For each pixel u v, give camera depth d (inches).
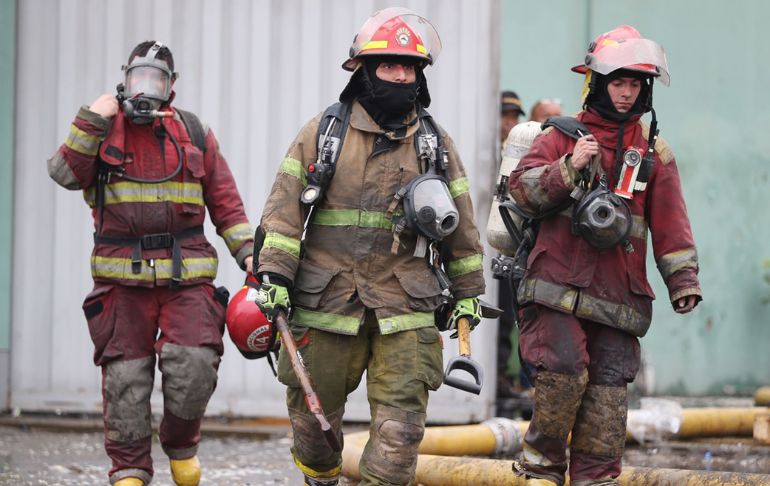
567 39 1162.6
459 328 507.8
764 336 1266.0
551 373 521.0
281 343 511.2
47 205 977.5
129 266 589.9
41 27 972.6
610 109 520.7
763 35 1246.3
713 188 1226.6
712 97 1222.3
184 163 605.3
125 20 964.0
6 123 975.0
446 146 511.5
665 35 1191.6
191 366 594.2
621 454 534.6
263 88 947.3
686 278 522.3
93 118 583.5
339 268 497.0
